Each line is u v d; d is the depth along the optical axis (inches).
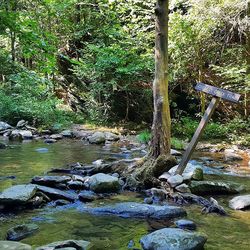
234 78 393.1
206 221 159.5
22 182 210.8
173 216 162.9
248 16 375.9
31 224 147.6
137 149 338.6
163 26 218.8
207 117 209.8
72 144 363.9
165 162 215.6
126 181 212.8
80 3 514.0
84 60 490.3
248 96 418.6
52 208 172.2
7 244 119.3
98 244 132.2
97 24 530.6
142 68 444.5
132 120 507.5
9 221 154.3
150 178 210.8
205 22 388.2
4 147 330.3
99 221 156.0
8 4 146.2
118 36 493.7
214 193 205.0
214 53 407.2
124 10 500.7
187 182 204.1
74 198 185.5
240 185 215.8
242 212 173.5
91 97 503.5
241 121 411.8
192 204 184.4
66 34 535.2
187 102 486.9
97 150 331.3
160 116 220.5
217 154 329.4
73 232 143.4
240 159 304.3
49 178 206.7
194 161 293.1
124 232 144.1
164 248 122.7
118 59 448.8
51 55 153.8
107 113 500.4
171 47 402.9
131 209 165.6
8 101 454.6
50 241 134.0
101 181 201.9
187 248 123.6
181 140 382.6
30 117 453.7
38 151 318.0
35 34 143.3
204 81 429.4
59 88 563.2
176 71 414.9
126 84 466.3
